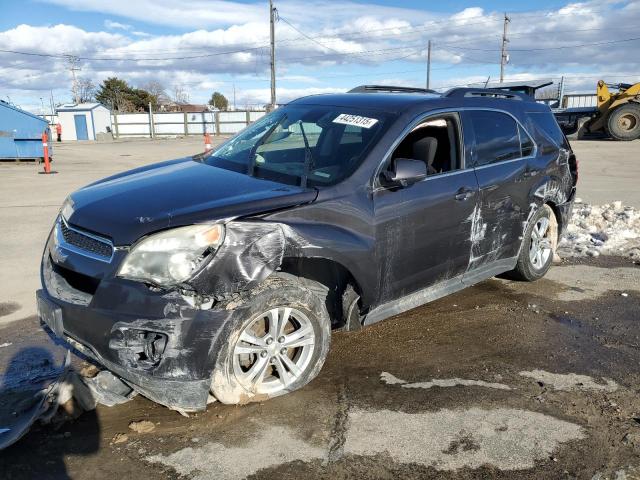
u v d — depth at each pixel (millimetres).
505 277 5824
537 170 5152
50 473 2723
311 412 3275
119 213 3127
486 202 4488
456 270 4398
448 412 3326
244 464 2816
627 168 15906
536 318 4801
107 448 2914
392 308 3969
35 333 4344
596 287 5625
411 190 3848
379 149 3744
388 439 3049
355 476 2754
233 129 49812
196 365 2887
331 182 3557
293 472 2768
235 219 3010
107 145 34312
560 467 2859
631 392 3613
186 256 2852
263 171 3830
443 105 4320
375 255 3613
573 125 27609
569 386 3674
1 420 3131
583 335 4477
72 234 3250
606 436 3127
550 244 5684
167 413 3229
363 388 3572
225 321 2941
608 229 7773
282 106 4855
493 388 3621
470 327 4578
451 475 2781
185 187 3469
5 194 11148
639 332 4559
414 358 4012
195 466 2795
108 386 3336
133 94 80438
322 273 3604
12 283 5523
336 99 4520
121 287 2859
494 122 4777
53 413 3104
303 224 3234
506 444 3035
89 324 2934
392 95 4461
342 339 4297
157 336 2857
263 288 3105
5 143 18062
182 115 49969
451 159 4344
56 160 20359
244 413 3242
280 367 3328
